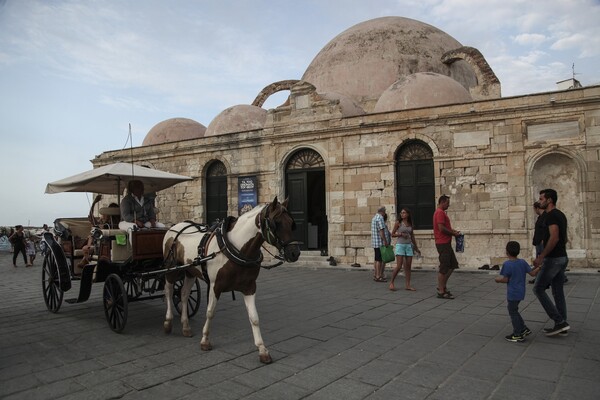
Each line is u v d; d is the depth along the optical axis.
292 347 6.79
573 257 13.82
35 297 11.78
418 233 15.95
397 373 5.56
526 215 14.52
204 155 20.97
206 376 5.57
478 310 9.10
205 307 10.09
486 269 14.57
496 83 20.00
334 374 5.57
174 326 8.32
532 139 14.60
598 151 13.65
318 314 9.05
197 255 7.17
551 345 6.63
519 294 6.78
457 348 6.56
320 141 17.95
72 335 7.71
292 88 18.53
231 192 20.08
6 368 5.99
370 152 16.92
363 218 17.00
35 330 8.09
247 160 19.70
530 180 14.54
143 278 8.33
